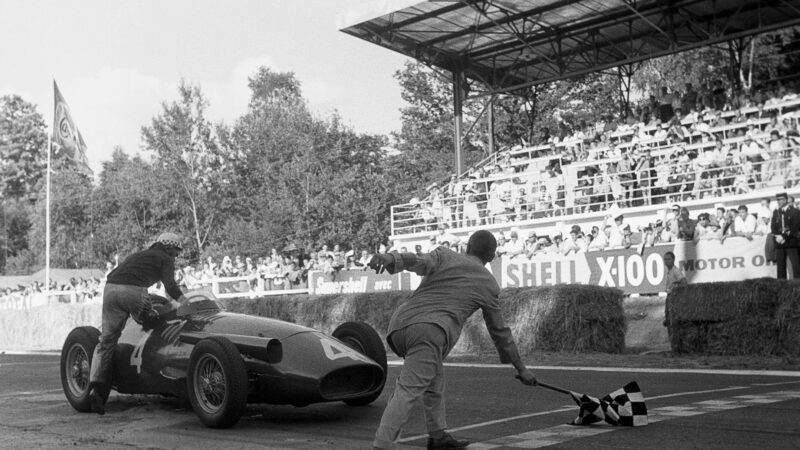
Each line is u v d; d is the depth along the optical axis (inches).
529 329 555.5
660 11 1013.8
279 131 2215.8
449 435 232.2
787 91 1050.7
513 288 575.5
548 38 1126.4
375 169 2089.1
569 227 967.6
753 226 709.9
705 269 729.6
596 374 417.1
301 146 1951.3
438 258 218.7
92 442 263.9
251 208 2052.2
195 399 286.0
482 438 247.0
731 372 406.0
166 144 2265.0
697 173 875.4
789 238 658.2
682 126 973.8
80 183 2677.2
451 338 213.2
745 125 899.4
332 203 1786.4
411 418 289.6
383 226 1822.1
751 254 699.4
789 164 818.2
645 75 1752.0
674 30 1040.8
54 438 273.6
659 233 789.9
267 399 287.3
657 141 971.9
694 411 280.4
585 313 541.6
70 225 2620.6
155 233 2279.8
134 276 319.6
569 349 542.3
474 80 1277.1
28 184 4025.6
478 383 388.2
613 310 553.9
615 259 774.5
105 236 2363.4
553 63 1201.4
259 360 285.3
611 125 1108.5
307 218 1774.1
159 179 2247.8
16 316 1049.5
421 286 218.5
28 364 621.9
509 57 1213.7
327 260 1024.2
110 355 323.3
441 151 2028.8
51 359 682.2
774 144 834.2
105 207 2524.6
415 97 2075.5
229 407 273.4
